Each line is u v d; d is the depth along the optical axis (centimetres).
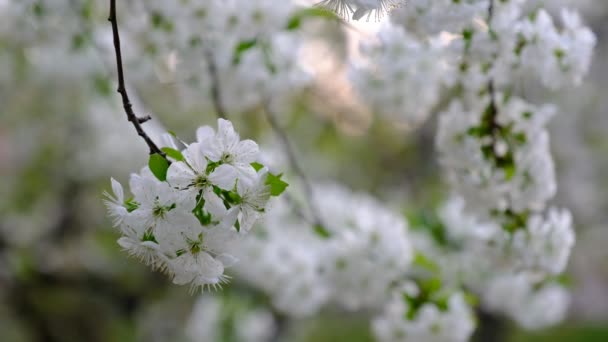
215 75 272
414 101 277
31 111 468
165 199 137
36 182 525
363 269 281
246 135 443
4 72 405
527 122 228
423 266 296
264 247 331
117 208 139
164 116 489
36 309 524
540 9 217
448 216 362
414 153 647
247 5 257
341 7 145
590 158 647
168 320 625
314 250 335
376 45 268
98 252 530
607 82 609
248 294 516
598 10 588
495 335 568
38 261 488
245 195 141
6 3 302
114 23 153
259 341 534
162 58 283
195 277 141
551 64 215
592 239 700
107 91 392
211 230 139
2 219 500
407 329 274
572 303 788
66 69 389
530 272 239
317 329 716
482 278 356
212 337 504
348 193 495
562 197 657
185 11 256
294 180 408
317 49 317
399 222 294
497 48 210
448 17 203
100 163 505
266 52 280
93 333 582
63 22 296
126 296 560
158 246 138
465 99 233
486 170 228
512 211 231
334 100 464
